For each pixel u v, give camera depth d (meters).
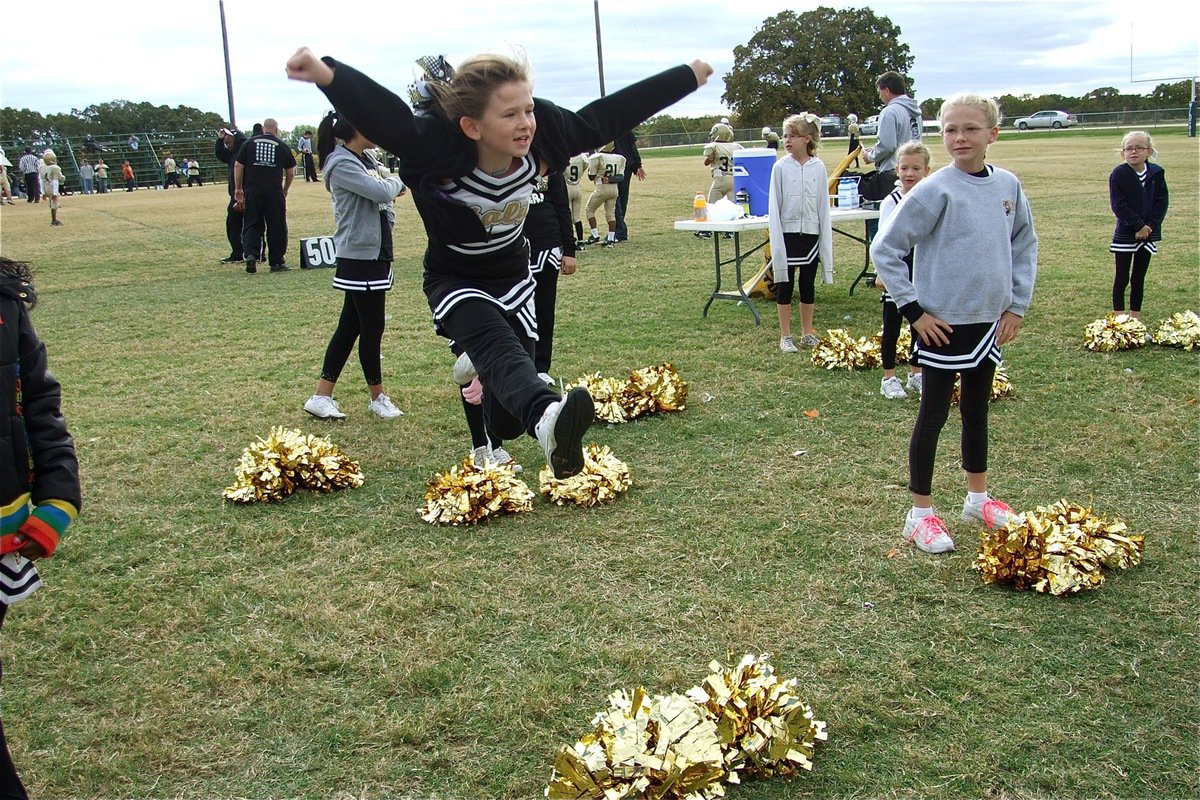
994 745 2.75
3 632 3.54
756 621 3.44
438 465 5.21
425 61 3.13
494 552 4.09
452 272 3.25
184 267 14.12
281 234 13.22
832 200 9.78
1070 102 69.00
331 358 6.01
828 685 3.05
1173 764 2.65
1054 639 3.27
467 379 4.12
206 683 3.19
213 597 3.76
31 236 20.20
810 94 71.25
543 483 4.67
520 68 2.87
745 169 9.27
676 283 10.76
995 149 35.62
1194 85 43.84
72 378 7.43
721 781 2.60
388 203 5.82
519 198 3.08
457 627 3.48
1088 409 5.70
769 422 5.71
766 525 4.25
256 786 2.70
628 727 2.57
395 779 2.71
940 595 3.59
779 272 7.17
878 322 8.33
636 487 4.76
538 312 6.14
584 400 2.61
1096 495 4.47
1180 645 3.21
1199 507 4.30
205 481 5.07
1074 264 10.66
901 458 5.03
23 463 2.30
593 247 14.27
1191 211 14.83
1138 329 7.02
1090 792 2.56
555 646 3.33
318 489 4.84
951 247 3.76
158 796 2.67
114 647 3.44
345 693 3.11
